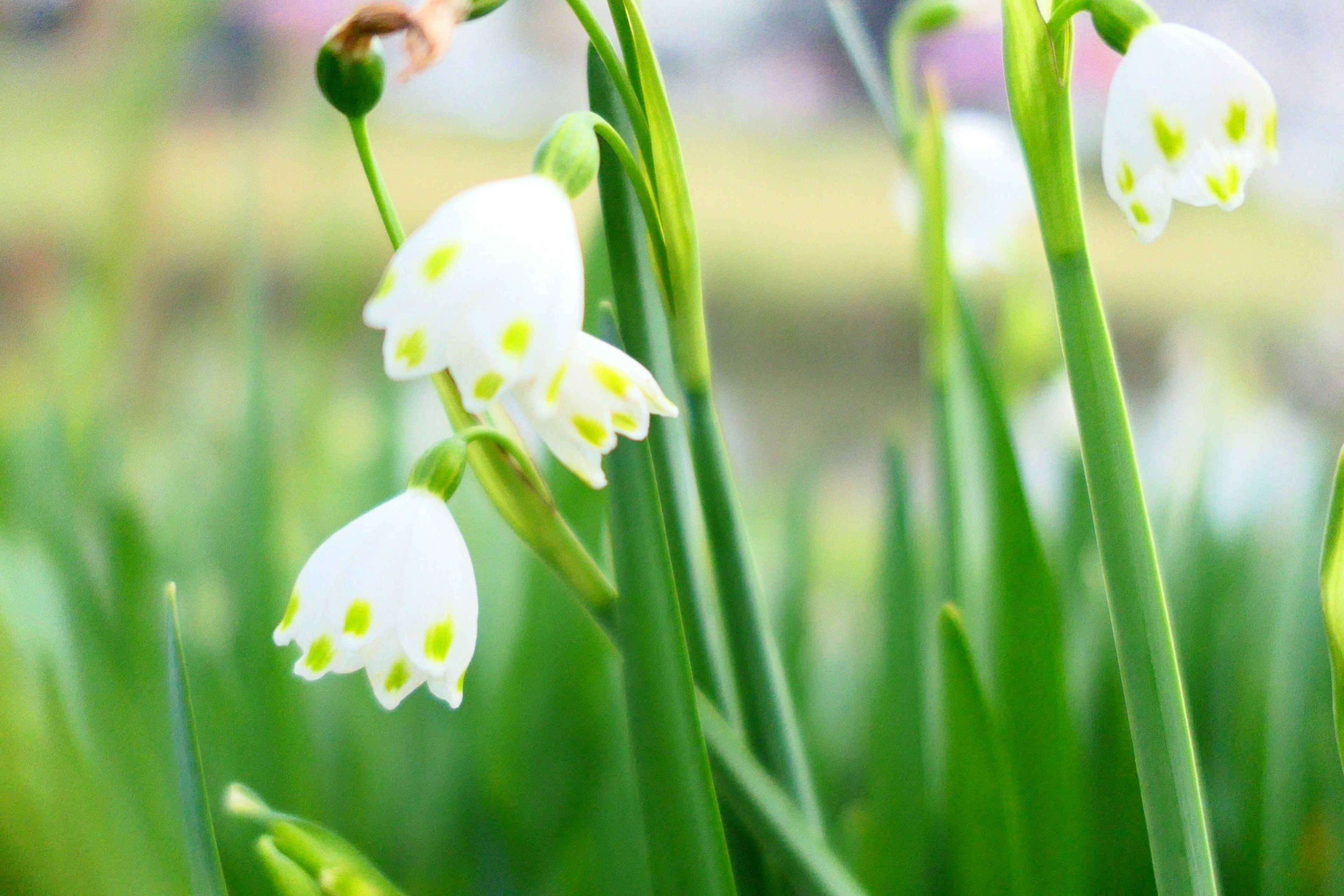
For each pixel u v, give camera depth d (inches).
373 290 31.8
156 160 21.3
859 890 14.1
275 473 21.2
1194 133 13.1
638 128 13.8
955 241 20.4
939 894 17.9
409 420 26.7
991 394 16.6
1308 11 51.2
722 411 55.5
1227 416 27.0
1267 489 24.1
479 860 20.2
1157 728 13.6
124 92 20.9
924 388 77.5
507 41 61.6
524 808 20.8
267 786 18.8
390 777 21.2
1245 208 81.8
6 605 16.8
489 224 12.9
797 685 21.3
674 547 14.5
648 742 14.0
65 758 16.6
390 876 20.5
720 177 117.6
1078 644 20.4
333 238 25.0
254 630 19.2
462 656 13.5
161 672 18.8
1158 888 13.7
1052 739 16.6
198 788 13.8
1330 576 13.8
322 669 13.4
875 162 121.5
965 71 43.3
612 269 14.2
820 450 27.4
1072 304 13.4
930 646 18.6
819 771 21.8
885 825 17.7
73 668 17.0
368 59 13.5
